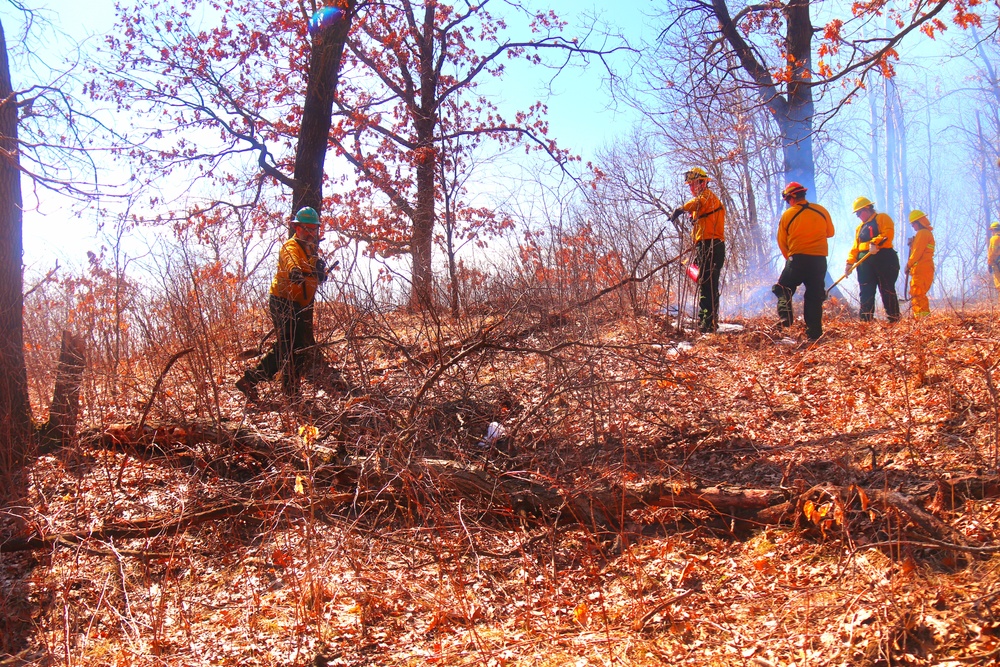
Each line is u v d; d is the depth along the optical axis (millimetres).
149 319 7547
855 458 5191
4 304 6543
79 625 4668
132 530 5379
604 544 4926
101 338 7258
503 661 3926
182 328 7336
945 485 4484
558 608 4414
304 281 6984
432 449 5875
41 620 4656
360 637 4332
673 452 5820
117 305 7371
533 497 5234
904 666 3373
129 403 6789
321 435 5926
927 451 5027
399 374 6992
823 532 4391
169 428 6172
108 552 5160
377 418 5766
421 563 4969
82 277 7496
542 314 6961
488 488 5297
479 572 4766
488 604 4539
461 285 8000
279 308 7121
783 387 6711
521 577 4758
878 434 5426
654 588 4430
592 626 4188
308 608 4633
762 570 4355
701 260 8539
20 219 6727
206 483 5879
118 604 4863
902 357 6723
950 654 3352
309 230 7242
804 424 5945
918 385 6090
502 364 7098
